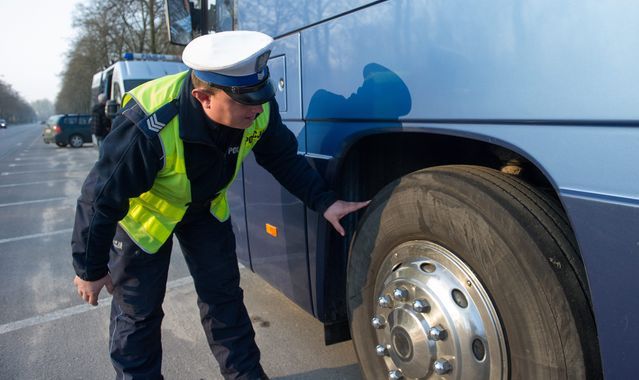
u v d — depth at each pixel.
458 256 1.54
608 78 1.13
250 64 1.56
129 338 2.06
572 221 1.21
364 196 2.13
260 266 2.78
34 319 3.42
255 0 2.46
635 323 1.12
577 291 1.27
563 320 1.27
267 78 1.65
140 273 2.02
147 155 1.66
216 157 1.82
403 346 1.74
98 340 3.09
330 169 2.03
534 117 1.28
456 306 1.55
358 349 2.03
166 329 3.17
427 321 1.63
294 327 3.09
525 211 1.36
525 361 1.36
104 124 11.85
